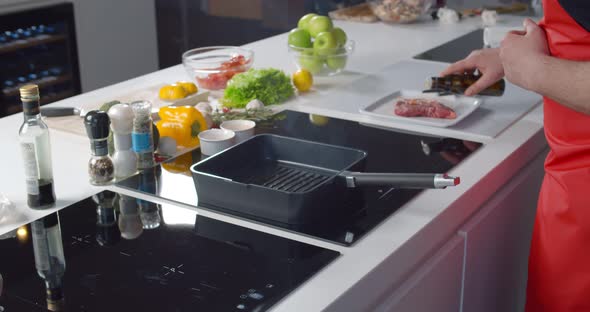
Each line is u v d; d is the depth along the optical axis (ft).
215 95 6.91
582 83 4.55
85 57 13.96
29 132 4.31
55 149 5.47
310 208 4.22
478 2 10.61
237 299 3.46
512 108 6.38
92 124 4.70
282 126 5.95
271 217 4.31
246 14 12.95
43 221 4.30
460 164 5.16
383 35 9.17
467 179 4.89
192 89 6.68
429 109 6.06
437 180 4.11
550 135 5.04
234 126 5.66
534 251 5.32
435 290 4.57
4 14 11.98
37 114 4.36
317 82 7.32
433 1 10.45
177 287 3.56
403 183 4.18
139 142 5.00
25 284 3.59
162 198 4.61
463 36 8.95
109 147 5.06
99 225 4.24
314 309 3.41
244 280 3.63
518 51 4.91
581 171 4.79
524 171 5.89
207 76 6.91
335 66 7.38
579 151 4.80
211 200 4.51
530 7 10.32
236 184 4.33
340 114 6.28
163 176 4.97
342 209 4.43
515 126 5.98
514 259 5.98
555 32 4.86
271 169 4.94
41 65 13.01
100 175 4.79
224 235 4.10
